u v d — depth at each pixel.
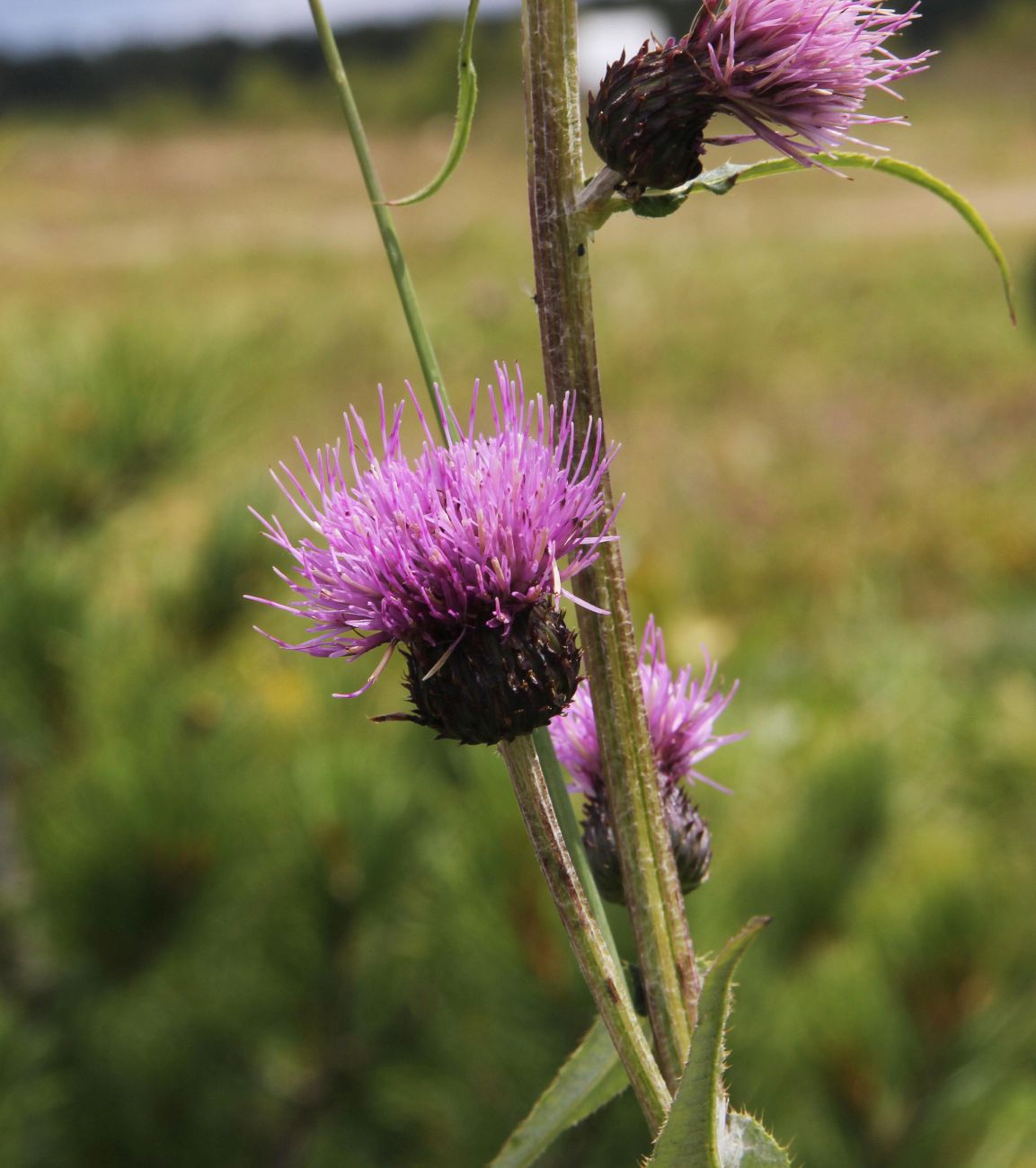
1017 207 6.23
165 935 0.66
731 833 0.66
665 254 5.03
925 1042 0.61
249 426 0.81
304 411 2.88
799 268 4.74
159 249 5.86
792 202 6.60
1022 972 0.62
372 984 0.70
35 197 7.52
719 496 2.44
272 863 0.67
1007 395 3.08
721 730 0.67
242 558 0.80
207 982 0.71
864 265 4.68
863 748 0.70
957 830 0.79
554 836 0.30
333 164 9.05
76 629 0.73
